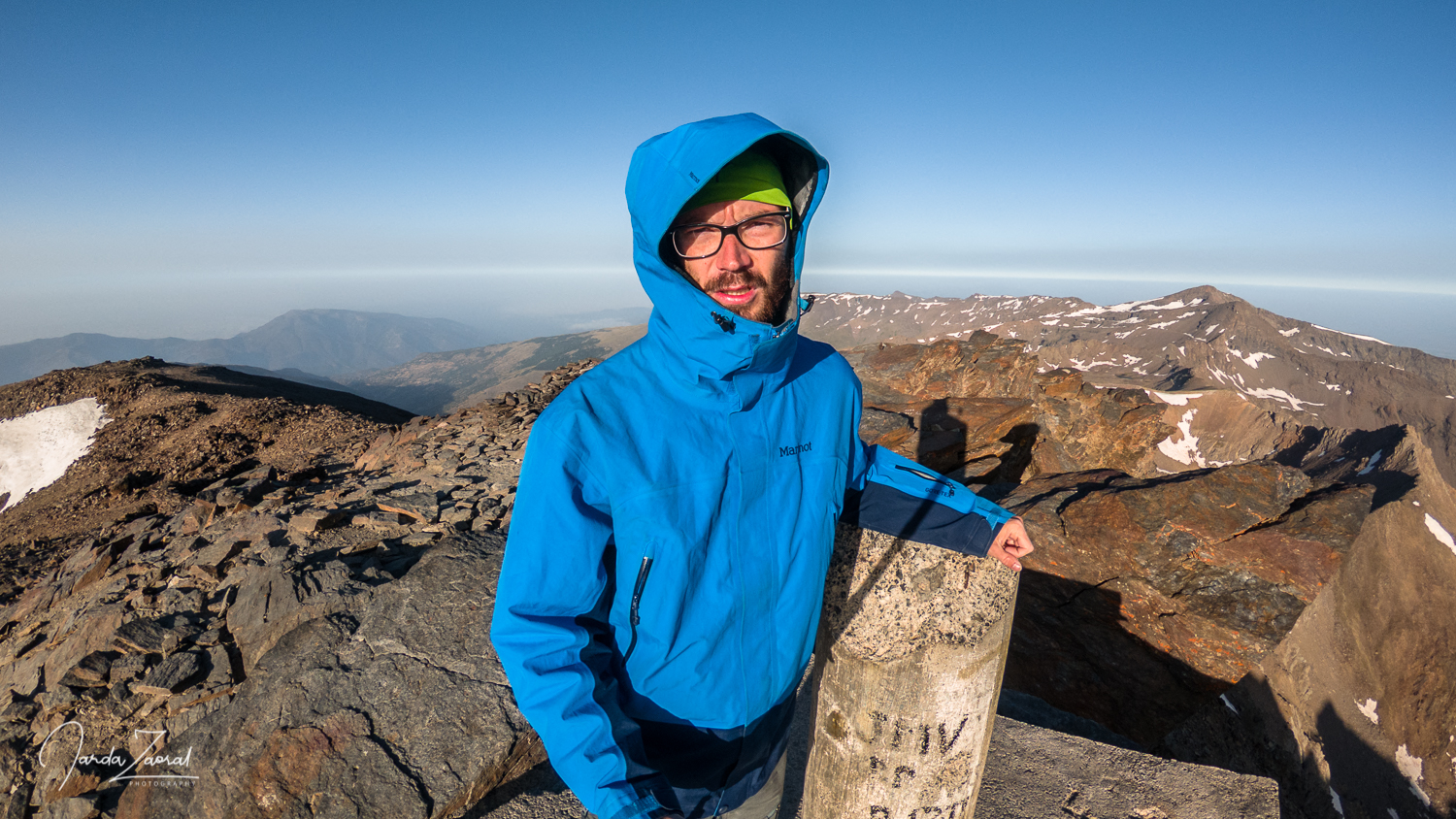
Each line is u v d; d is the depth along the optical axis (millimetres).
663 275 1328
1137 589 6086
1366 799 35781
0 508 28562
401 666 4004
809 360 1665
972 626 1858
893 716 1901
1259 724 13633
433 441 13242
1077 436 17719
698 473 1364
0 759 4508
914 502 1901
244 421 25281
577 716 1202
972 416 10086
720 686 1470
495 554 5176
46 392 38625
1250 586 5676
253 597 5805
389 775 3277
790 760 3209
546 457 1275
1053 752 3113
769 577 1467
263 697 3875
